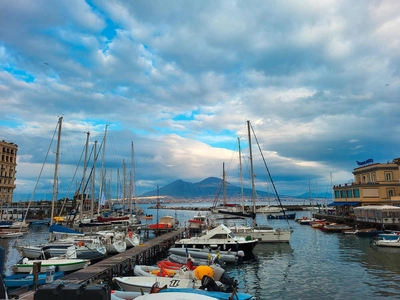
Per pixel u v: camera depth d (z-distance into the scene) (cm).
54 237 3359
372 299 1777
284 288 2042
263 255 3241
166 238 3859
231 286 1628
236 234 3791
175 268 2070
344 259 2950
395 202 5969
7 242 4559
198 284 1641
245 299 1416
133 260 2870
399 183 6156
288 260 2966
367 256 3077
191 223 5069
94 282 1939
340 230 5425
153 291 1375
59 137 3750
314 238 4588
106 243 3153
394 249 3459
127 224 5312
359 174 7244
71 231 3347
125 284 1692
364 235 4744
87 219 5431
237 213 4116
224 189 10200
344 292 1917
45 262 2283
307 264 2764
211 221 5012
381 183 6241
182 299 1099
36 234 5678
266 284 2147
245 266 2736
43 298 819
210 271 1683
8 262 3066
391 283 2089
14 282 1812
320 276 2322
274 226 6744
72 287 838
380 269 2505
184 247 3238
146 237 5109
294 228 6259
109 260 2438
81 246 2806
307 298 1827
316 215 8575
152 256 3384
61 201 9662
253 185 4431
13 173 10562
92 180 5438
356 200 6469
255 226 4047
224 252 2866
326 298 1816
